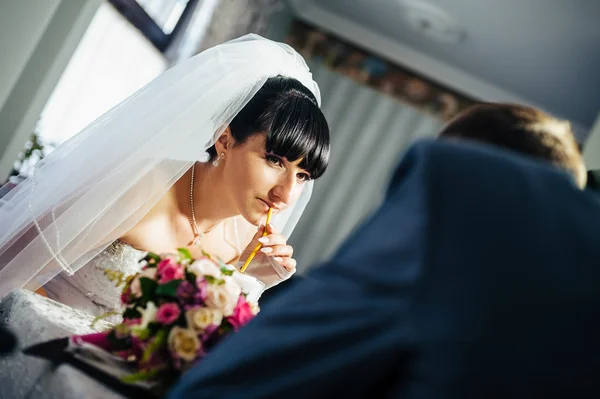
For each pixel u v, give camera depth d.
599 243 0.65
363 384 0.59
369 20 5.63
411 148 0.74
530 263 0.62
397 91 5.86
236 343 0.65
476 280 0.61
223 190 1.88
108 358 1.09
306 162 1.84
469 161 0.69
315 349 0.60
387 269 0.62
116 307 1.76
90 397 1.00
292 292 0.67
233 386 0.62
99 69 3.69
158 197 1.80
